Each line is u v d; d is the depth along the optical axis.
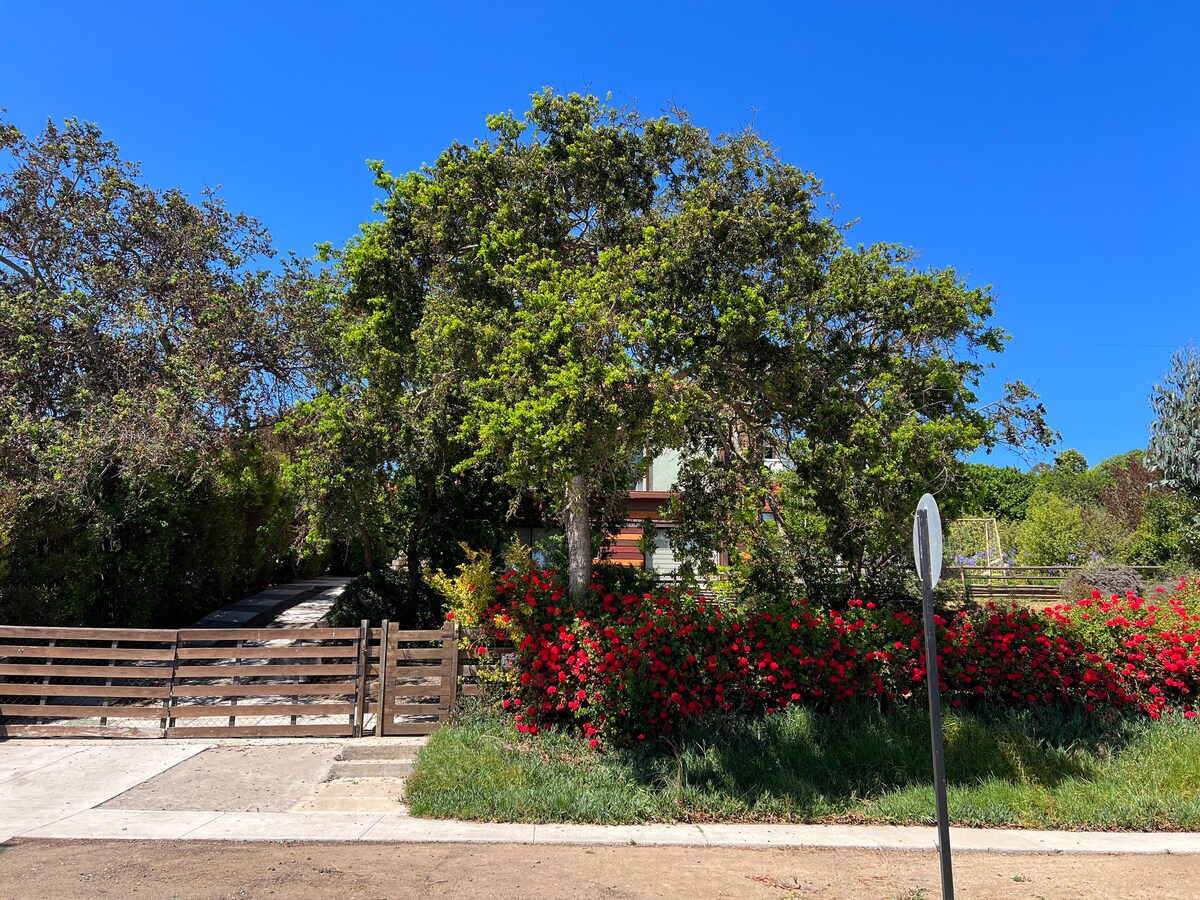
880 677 9.28
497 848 5.86
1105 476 47.28
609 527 12.30
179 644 9.11
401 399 11.05
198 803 6.80
